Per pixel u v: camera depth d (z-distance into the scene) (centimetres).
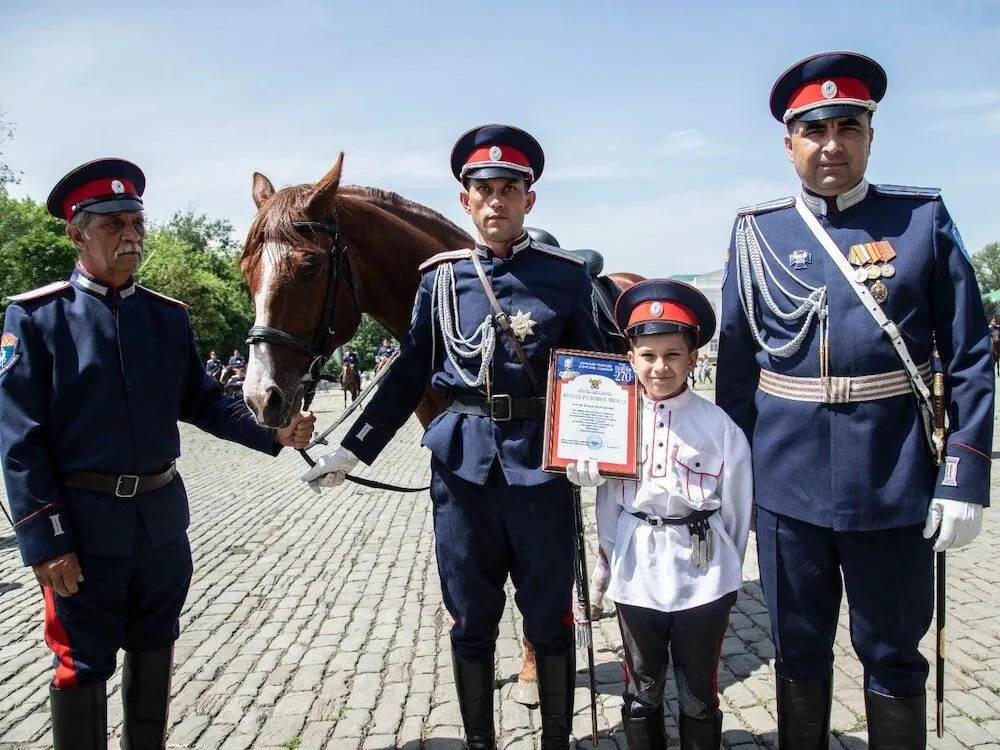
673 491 232
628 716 239
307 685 362
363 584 522
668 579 231
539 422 240
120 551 229
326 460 254
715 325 250
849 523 207
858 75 211
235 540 662
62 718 225
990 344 204
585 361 237
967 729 291
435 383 252
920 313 210
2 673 387
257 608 479
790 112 215
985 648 360
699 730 234
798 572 220
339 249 288
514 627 428
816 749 225
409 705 338
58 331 229
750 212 236
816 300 213
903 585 210
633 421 235
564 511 241
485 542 245
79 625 228
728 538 237
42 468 221
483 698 251
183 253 4866
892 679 214
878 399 209
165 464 248
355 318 302
